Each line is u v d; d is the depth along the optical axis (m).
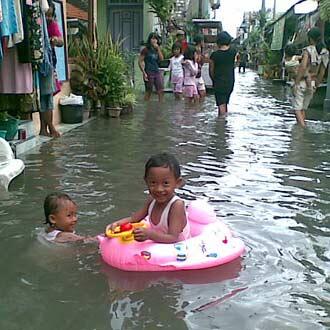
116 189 5.28
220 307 2.90
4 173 5.15
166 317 2.78
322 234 4.11
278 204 4.89
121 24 20.12
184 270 3.32
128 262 3.32
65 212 3.88
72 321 2.74
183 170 6.20
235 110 12.85
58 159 6.73
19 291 3.06
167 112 12.22
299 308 2.92
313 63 10.16
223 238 3.62
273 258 3.61
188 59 14.81
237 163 6.66
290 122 10.70
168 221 3.55
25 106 7.62
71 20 14.54
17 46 6.88
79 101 10.08
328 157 7.09
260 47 42.28
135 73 18.03
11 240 3.83
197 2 29.47
